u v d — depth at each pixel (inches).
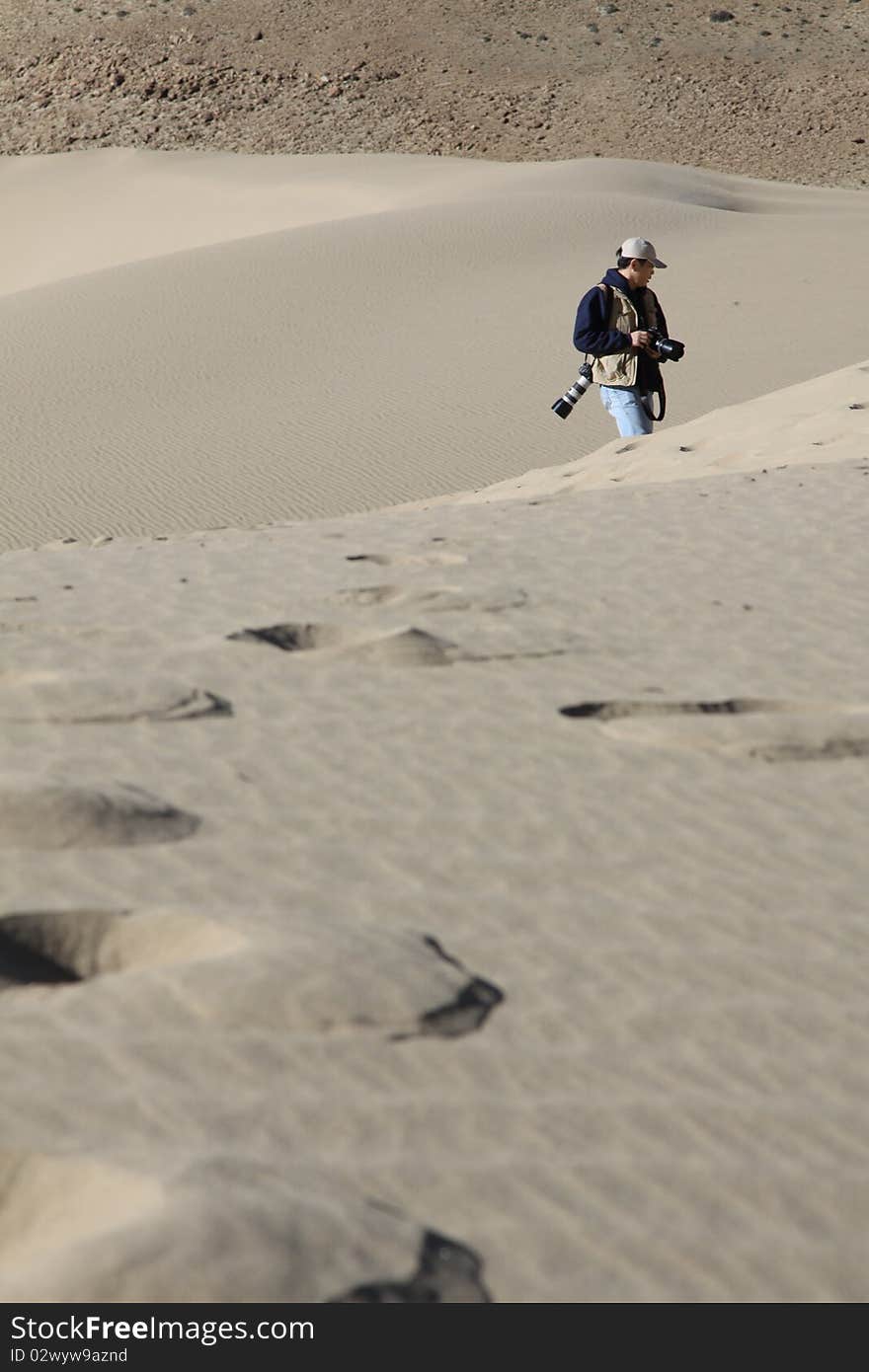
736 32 6796.3
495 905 270.1
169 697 370.6
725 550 569.3
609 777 338.0
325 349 2213.3
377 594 492.1
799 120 6102.4
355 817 307.9
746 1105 210.5
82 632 438.9
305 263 2679.6
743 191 4389.8
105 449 1791.3
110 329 2353.6
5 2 7076.8
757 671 413.1
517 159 5782.5
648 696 386.3
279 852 287.0
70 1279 156.3
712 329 2150.6
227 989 223.0
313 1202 171.6
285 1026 217.3
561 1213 182.9
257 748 345.1
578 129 6038.4
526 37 6717.5
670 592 503.5
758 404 1053.8
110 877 267.7
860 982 248.5
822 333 2100.1
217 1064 206.5
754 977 248.4
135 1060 205.9
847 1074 220.5
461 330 2272.4
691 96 6264.8
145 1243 160.1
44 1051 206.8
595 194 3383.4
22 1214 180.7
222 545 620.4
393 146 5895.7
